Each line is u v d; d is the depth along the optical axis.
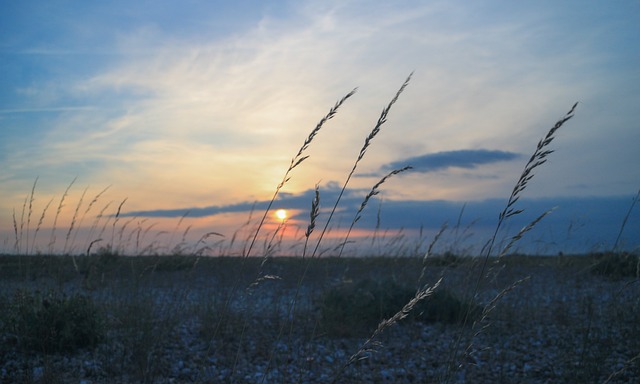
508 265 10.24
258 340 7.18
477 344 7.22
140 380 5.42
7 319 6.33
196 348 6.64
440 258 8.90
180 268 9.97
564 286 10.84
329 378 5.90
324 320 7.98
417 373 6.12
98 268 8.62
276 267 10.98
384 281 9.36
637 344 6.55
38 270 8.38
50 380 5.02
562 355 6.49
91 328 6.43
